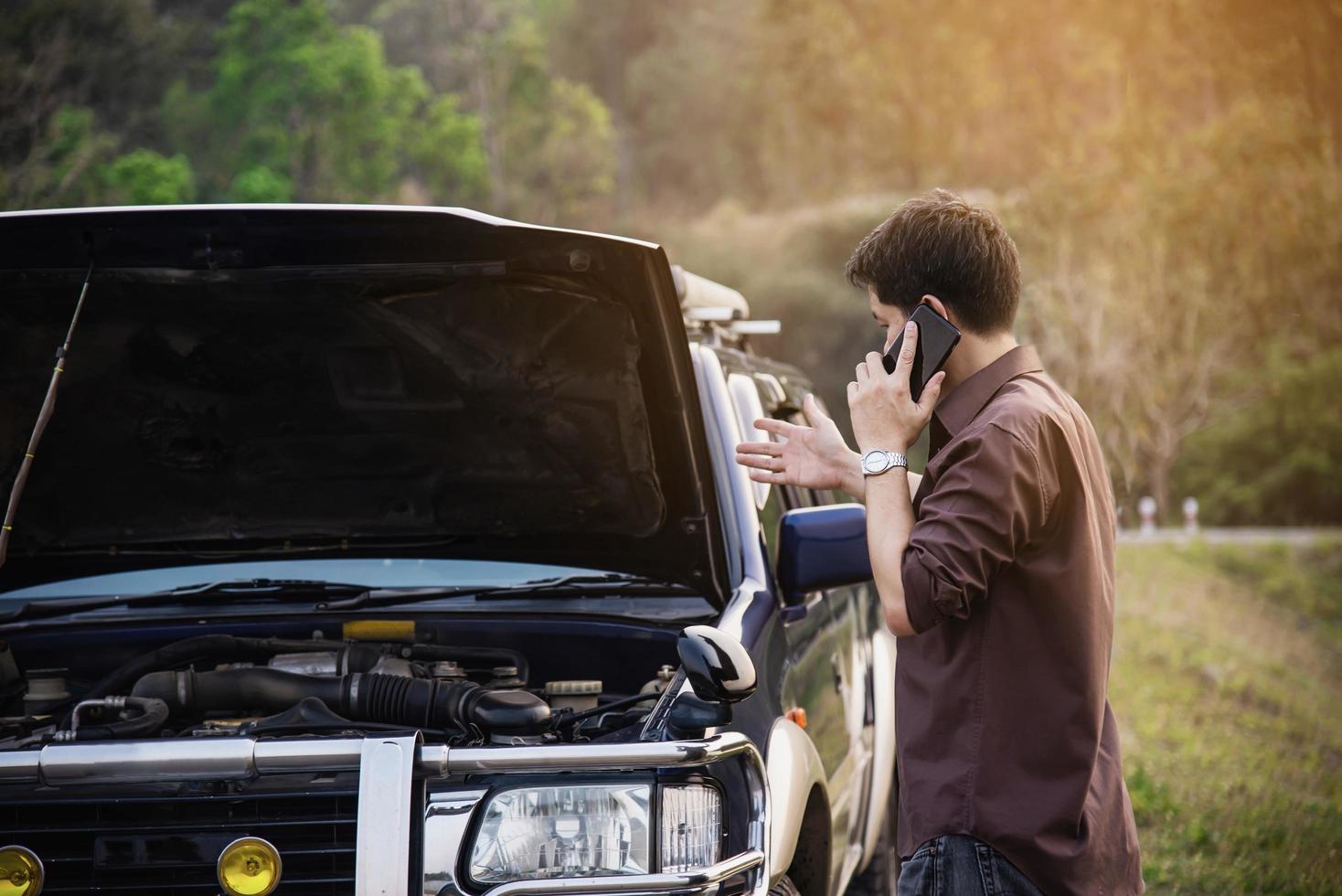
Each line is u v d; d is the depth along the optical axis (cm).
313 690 376
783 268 7038
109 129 6475
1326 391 5353
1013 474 281
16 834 321
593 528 450
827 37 8881
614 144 11100
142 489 452
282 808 320
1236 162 5312
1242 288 5053
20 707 413
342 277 385
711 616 431
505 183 9388
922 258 305
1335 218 5166
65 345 386
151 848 320
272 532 466
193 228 369
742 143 10981
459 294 391
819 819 410
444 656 419
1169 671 1373
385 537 466
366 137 7356
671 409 412
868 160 8562
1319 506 5350
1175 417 4806
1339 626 1858
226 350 411
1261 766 938
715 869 311
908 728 300
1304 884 681
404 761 307
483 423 427
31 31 5759
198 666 412
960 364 309
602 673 429
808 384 752
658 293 381
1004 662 288
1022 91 7475
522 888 304
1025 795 286
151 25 7031
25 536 459
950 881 289
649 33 12456
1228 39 6347
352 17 11406
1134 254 4816
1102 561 297
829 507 429
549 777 318
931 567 280
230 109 7188
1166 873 696
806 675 429
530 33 10094
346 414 429
